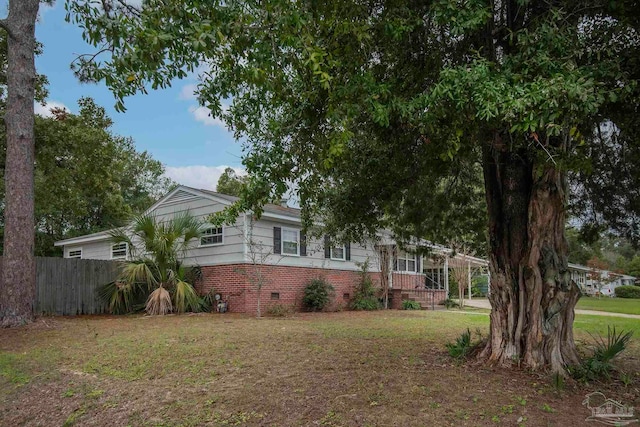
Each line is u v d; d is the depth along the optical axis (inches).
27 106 449.1
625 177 280.5
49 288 563.5
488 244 260.1
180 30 151.0
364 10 205.9
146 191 1517.0
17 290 428.1
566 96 152.6
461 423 166.1
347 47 199.6
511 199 245.1
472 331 402.0
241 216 607.2
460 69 171.3
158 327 415.5
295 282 669.3
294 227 679.1
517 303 243.3
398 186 301.9
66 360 275.1
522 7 204.4
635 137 205.5
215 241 635.5
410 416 172.7
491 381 217.3
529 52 175.8
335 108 192.2
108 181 825.5
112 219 1122.7
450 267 1008.2
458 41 217.0
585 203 307.9
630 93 169.3
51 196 786.8
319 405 185.2
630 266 1956.2
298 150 229.6
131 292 597.0
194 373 237.8
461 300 836.0
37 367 260.8
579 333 410.3
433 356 278.4
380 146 269.3
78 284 589.9
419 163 280.1
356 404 185.5
